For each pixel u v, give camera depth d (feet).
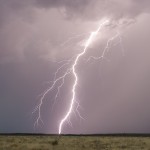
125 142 138.10
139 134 315.58
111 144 125.90
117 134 311.47
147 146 118.52
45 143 123.85
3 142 126.52
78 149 103.76
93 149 104.88
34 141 135.03
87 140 148.77
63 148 105.70
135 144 126.93
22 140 141.18
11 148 102.63
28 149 100.58
